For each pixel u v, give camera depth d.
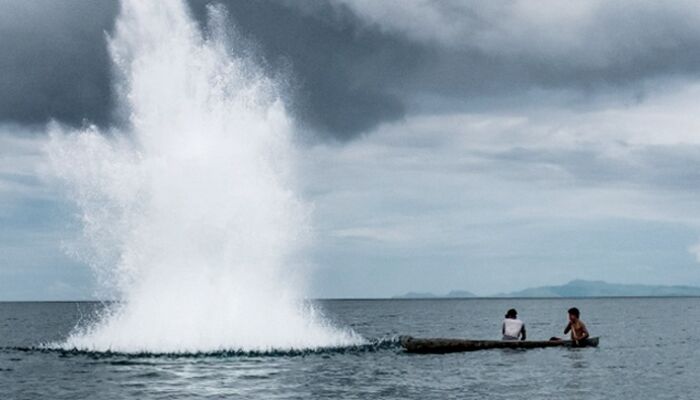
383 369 33.75
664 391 28.31
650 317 125.38
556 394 27.22
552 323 100.62
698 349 49.69
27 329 82.88
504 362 37.19
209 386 28.08
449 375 32.03
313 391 27.20
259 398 25.69
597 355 42.12
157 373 31.27
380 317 128.25
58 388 27.58
